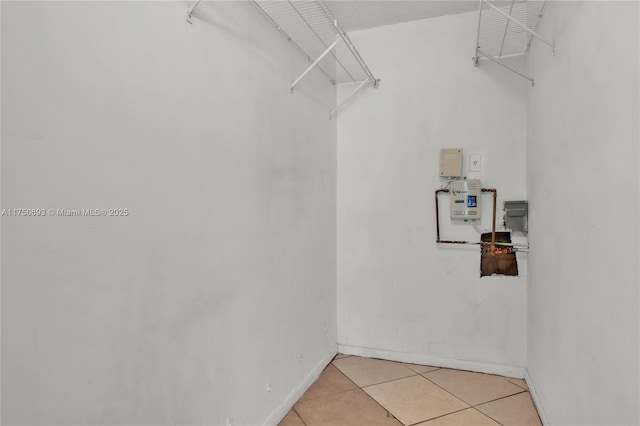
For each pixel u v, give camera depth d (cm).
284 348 211
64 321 94
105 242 105
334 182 292
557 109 169
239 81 170
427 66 270
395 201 282
